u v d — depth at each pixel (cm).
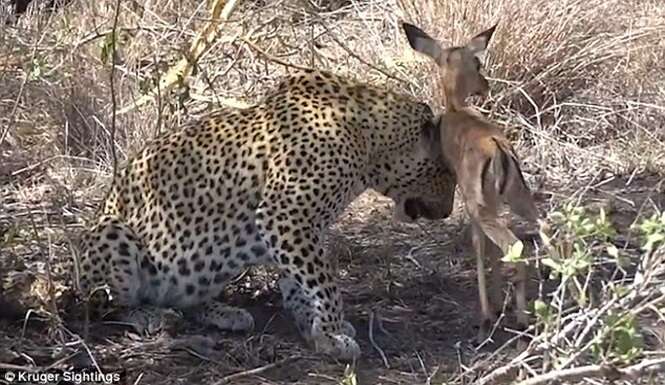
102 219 1074
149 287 1070
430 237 1287
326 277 1027
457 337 1069
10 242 1141
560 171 1481
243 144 1050
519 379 883
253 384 970
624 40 1666
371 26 1662
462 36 1606
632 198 1409
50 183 1392
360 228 1315
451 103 1112
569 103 1583
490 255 1077
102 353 1003
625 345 796
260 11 1562
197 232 1051
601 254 1218
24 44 1511
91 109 1495
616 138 1570
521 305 1015
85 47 1551
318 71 1097
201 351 1018
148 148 1090
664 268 838
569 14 1658
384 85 1549
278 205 1026
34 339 1024
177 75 1382
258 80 1532
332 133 1039
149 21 1639
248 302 1141
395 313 1118
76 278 1064
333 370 999
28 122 1485
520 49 1616
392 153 1073
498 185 1000
